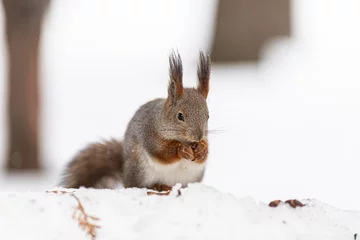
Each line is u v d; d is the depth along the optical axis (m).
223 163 15.01
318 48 25.83
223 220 5.61
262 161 15.16
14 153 16.53
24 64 16.61
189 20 34.31
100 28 33.47
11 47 16.67
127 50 29.42
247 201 5.95
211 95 20.27
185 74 22.19
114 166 9.50
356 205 11.84
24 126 16.53
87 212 5.65
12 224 5.40
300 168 14.67
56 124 18.95
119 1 38.09
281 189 12.97
